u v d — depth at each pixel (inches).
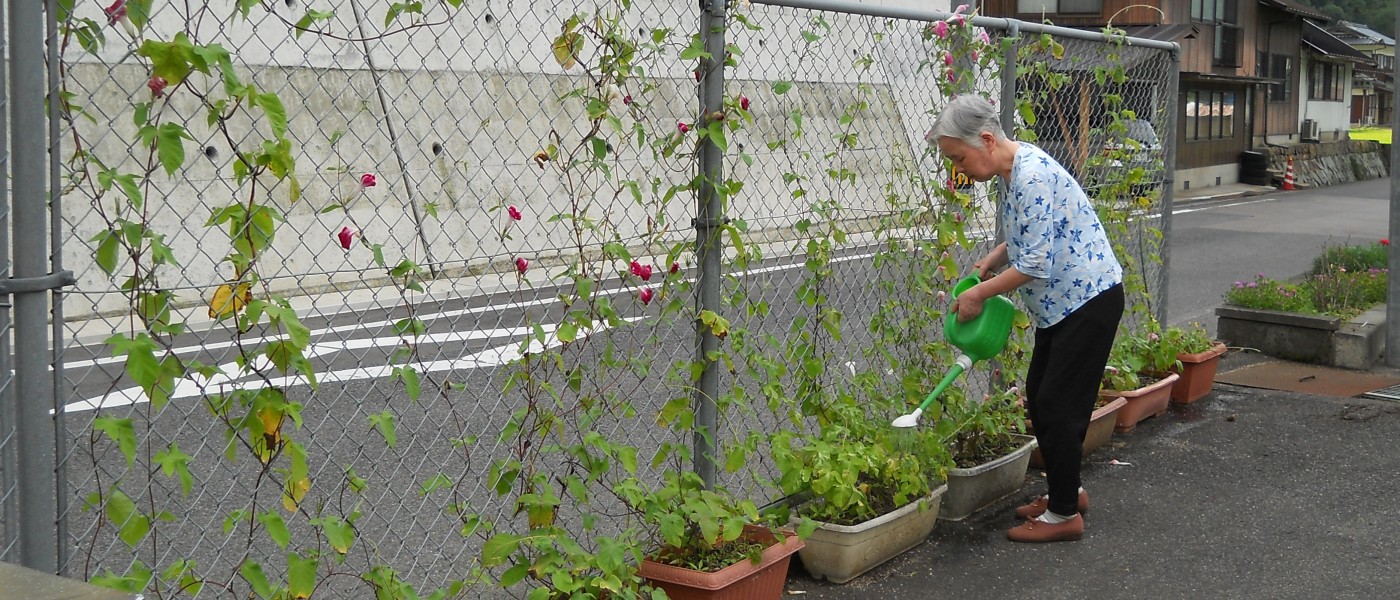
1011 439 183.2
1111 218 222.2
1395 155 275.6
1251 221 826.2
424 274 116.3
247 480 181.9
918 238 173.2
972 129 146.4
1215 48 1269.7
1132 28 1093.1
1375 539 161.2
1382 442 209.2
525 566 115.3
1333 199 1101.7
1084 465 195.8
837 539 141.3
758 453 173.5
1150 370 231.5
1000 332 153.3
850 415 154.5
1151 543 159.3
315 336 291.9
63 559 87.2
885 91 183.0
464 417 219.8
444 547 153.6
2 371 83.4
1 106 79.4
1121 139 224.4
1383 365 281.1
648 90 131.1
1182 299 440.1
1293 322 286.4
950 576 146.9
